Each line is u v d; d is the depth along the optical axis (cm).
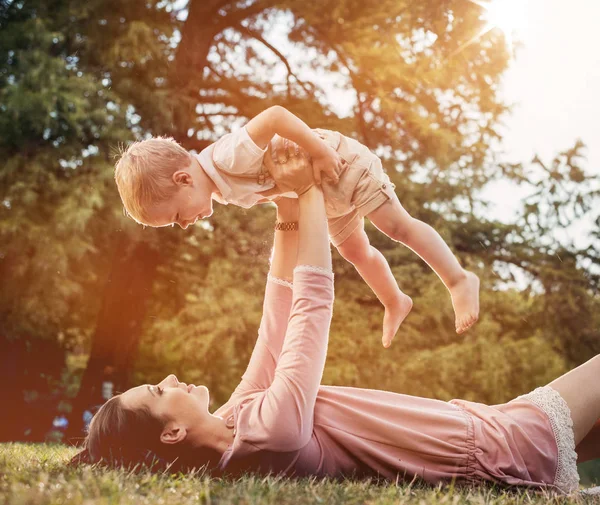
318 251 263
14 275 1011
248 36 1259
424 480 254
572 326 1295
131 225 1005
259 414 248
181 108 1077
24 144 1001
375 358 1195
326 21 1198
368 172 310
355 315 1221
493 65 1220
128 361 1109
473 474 254
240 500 194
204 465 248
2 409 1184
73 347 1293
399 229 319
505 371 1211
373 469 257
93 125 993
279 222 302
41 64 978
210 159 291
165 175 282
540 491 252
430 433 257
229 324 1141
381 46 1171
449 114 1254
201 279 1188
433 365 1184
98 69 1055
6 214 959
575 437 266
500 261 1305
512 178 1287
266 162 287
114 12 1069
